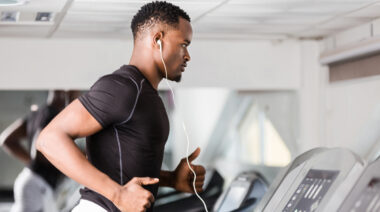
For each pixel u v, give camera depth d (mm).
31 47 4566
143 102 2080
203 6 3375
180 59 2264
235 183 4016
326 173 2084
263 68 4945
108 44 4680
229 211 3771
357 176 1900
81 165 1913
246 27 4203
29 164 5375
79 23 3918
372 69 4047
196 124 8523
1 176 10375
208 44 4863
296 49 4984
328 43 4777
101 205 2117
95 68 4664
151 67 2211
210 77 4871
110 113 2014
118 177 2090
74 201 5348
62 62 4617
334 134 4773
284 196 2258
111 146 2092
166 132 2201
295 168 2336
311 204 2020
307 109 4980
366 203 1770
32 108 6023
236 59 4910
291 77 4977
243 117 7652
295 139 5133
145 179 1955
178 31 2227
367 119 4199
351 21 3988
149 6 2234
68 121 1981
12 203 10047
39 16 3656
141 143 2096
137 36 2248
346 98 4535
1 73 4531
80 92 5270
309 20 3928
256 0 3197
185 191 2438
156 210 4617
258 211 2361
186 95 8711
